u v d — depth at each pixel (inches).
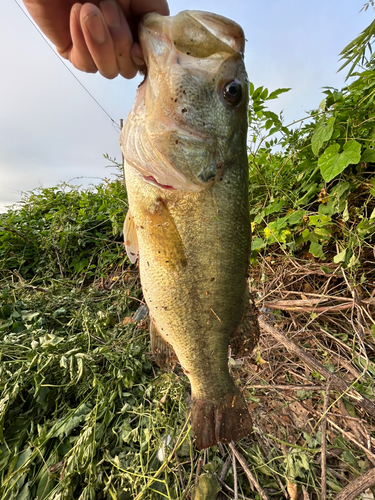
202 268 6.7
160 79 5.7
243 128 6.5
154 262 6.9
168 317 7.1
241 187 6.7
